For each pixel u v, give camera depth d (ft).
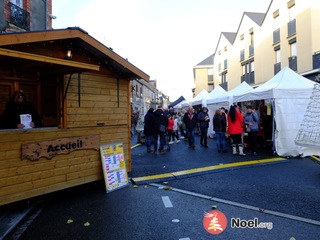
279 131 29.78
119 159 20.43
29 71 18.39
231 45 105.91
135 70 21.33
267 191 17.84
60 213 15.16
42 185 16.17
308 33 58.44
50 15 42.24
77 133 18.43
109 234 12.39
